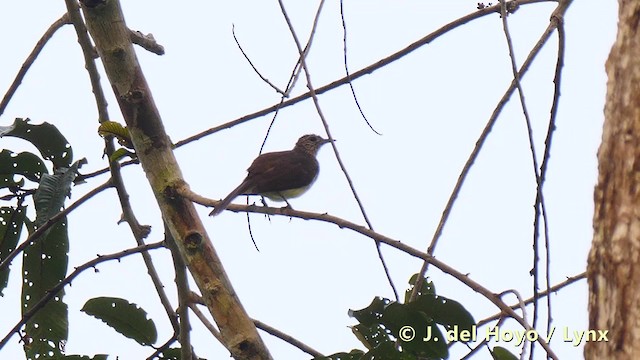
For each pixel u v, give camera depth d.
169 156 10.30
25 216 12.45
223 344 9.89
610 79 7.01
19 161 12.12
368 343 10.51
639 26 6.91
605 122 6.99
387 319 9.88
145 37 12.27
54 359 11.87
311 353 10.40
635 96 6.83
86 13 10.27
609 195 6.84
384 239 8.75
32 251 12.59
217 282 9.80
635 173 6.74
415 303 9.70
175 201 10.09
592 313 6.84
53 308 12.71
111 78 10.38
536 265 8.55
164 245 10.79
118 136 10.97
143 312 11.38
